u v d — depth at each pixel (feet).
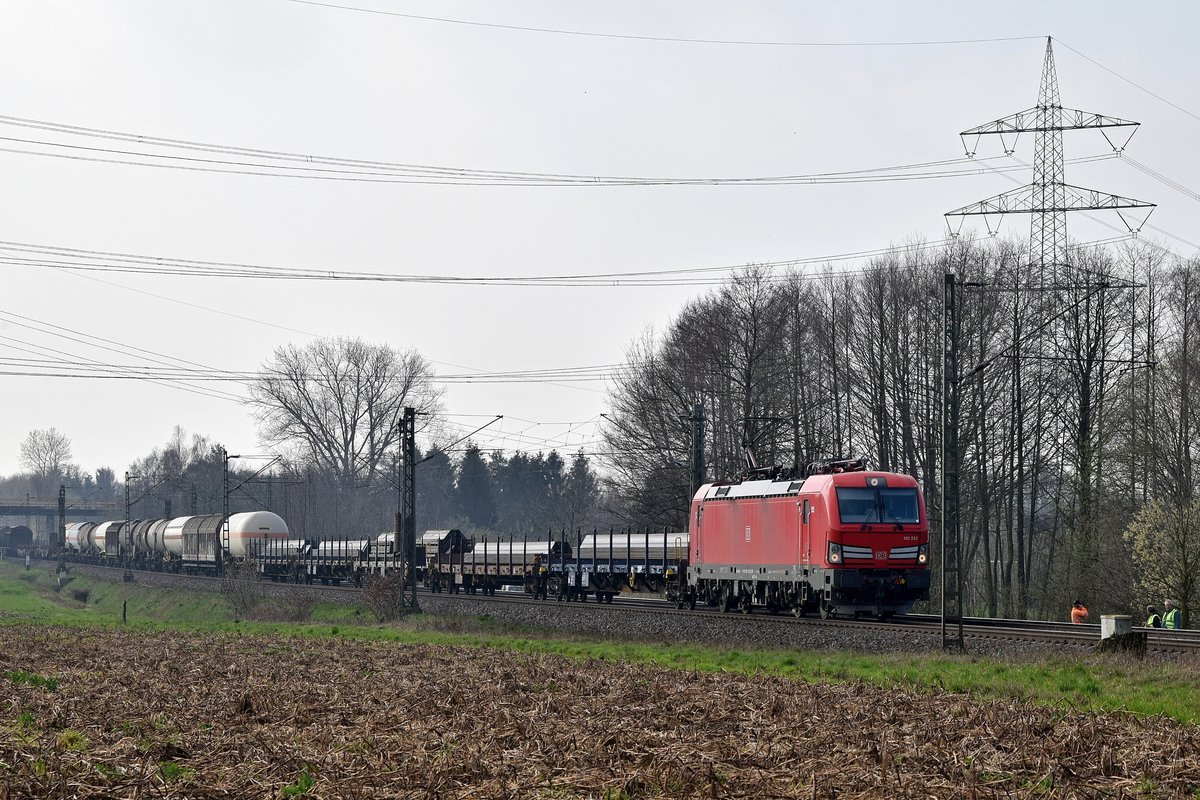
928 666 210.38
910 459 474.90
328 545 572.51
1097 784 104.58
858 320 501.56
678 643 288.71
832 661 227.40
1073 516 437.99
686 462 519.60
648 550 386.93
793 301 514.68
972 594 481.05
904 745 122.72
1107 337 448.24
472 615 399.03
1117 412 422.00
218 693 178.09
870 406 489.67
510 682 189.57
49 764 115.65
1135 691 170.19
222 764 119.03
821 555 281.74
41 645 290.15
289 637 329.93
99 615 520.42
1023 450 460.14
